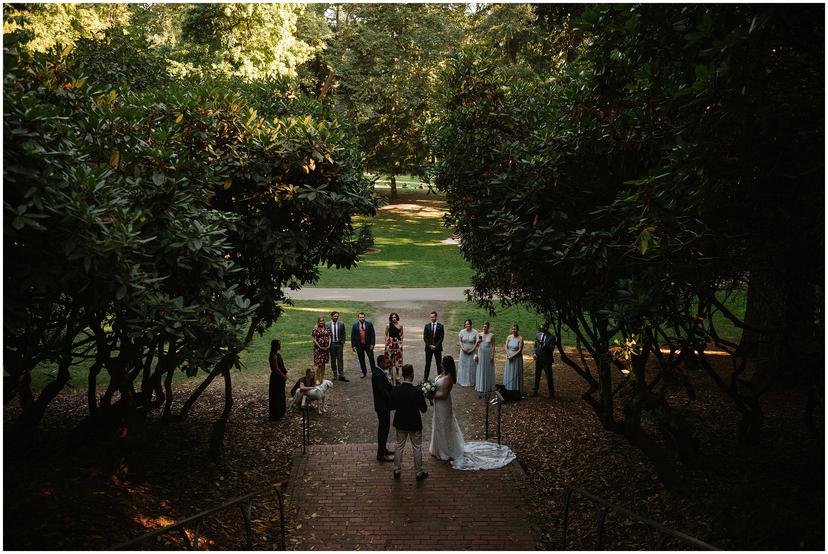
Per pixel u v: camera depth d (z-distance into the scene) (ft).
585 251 26.68
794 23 17.70
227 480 31.81
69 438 32.12
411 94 122.62
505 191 32.60
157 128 30.81
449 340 63.67
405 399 31.81
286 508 28.89
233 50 93.30
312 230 35.22
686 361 28.68
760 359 45.60
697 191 19.88
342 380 51.67
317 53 130.21
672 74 22.53
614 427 31.99
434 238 129.80
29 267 18.43
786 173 19.86
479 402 46.73
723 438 35.53
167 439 37.40
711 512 25.16
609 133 27.17
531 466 34.40
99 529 22.29
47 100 26.12
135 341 27.12
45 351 25.67
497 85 37.37
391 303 80.28
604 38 21.58
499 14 115.96
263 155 32.22
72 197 18.66
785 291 25.35
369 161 136.36
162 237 24.68
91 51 45.47
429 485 31.42
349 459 35.06
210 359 25.43
